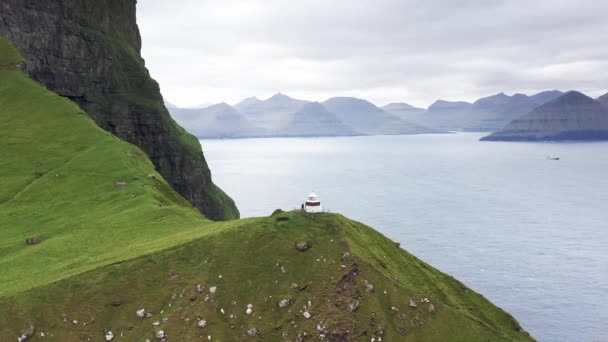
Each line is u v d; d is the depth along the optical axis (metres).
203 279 67.75
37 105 157.12
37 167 128.12
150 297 66.94
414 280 75.62
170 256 72.12
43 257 84.31
